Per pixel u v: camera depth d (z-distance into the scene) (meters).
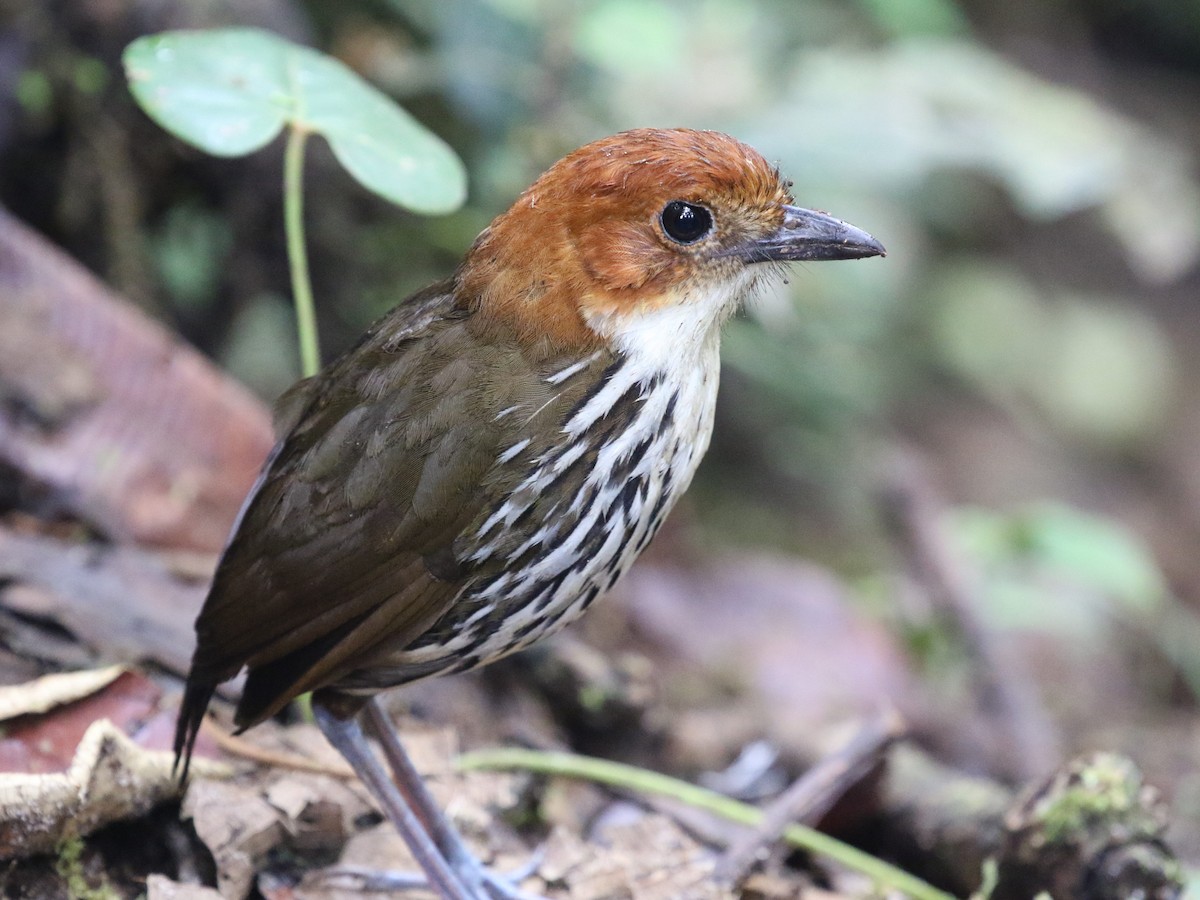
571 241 7.12
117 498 9.85
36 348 9.99
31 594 8.68
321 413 7.41
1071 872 7.95
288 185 8.80
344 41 13.24
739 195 7.25
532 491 6.99
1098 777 8.07
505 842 8.54
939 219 17.42
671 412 7.26
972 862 8.97
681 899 8.03
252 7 12.05
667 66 13.16
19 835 6.94
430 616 7.12
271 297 13.01
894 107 13.65
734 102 13.62
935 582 13.07
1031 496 17.61
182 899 6.94
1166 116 22.17
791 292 13.87
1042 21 23.06
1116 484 18.23
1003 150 13.66
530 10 13.01
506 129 13.01
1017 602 13.98
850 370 14.83
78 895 7.09
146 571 9.44
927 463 17.36
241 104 8.70
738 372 15.03
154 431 10.13
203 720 8.09
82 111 11.78
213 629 7.27
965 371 17.81
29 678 8.13
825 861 9.30
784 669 12.55
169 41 8.88
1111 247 19.75
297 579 7.14
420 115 13.28
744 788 10.51
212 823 7.41
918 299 17.44
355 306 13.27
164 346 10.31
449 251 13.30
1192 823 11.80
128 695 7.95
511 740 9.55
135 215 12.04
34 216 12.06
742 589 13.32
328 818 7.76
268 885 7.45
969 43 18.28
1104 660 15.44
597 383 7.09
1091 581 14.31
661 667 12.40
